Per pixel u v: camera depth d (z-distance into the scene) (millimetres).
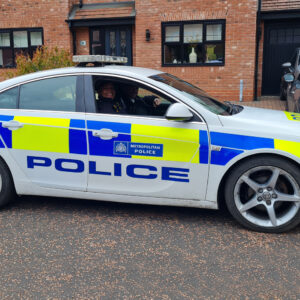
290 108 8117
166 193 3928
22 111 4180
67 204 4598
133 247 3529
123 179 3994
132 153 3914
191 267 3186
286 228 3715
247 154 3664
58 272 3131
